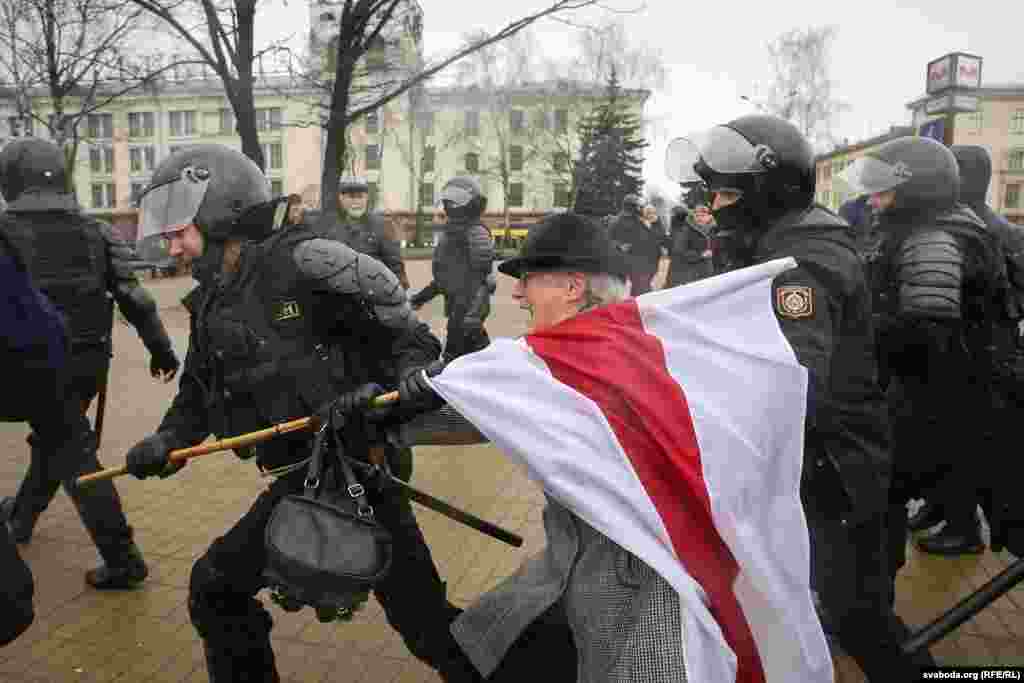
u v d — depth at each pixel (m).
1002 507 2.93
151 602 3.43
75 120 14.81
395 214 53.31
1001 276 2.97
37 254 3.36
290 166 48.94
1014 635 3.22
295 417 2.22
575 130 51.00
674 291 1.77
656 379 1.64
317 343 2.24
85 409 3.60
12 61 14.41
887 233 3.15
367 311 2.20
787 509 1.67
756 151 2.37
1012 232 3.83
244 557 2.18
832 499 2.26
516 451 1.62
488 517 4.41
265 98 45.00
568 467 1.58
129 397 7.31
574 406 1.63
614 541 1.61
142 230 2.30
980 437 2.94
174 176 2.26
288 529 1.90
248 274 2.24
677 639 1.51
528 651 1.94
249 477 5.03
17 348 2.80
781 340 1.73
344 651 3.07
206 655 2.27
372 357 2.30
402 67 10.02
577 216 1.96
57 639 3.12
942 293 2.80
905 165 2.99
